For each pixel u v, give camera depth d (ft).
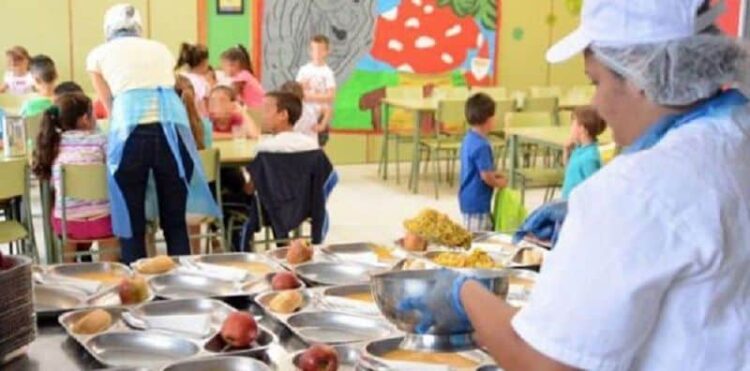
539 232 7.82
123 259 13.87
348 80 28.30
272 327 6.40
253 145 16.94
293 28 27.37
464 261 7.66
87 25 25.85
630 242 3.66
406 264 7.73
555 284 3.75
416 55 28.94
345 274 7.72
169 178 13.74
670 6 3.82
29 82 23.06
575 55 4.15
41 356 5.76
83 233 14.06
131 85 13.44
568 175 14.46
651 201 3.70
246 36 27.14
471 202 16.14
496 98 27.27
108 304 6.70
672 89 3.87
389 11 28.40
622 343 3.66
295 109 15.19
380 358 5.59
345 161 28.81
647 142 4.02
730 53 3.87
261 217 15.17
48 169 14.23
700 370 3.77
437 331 4.73
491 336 4.05
